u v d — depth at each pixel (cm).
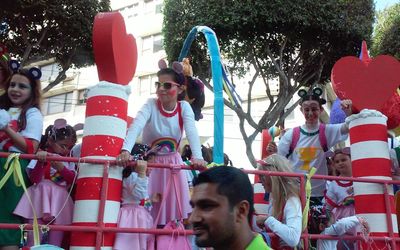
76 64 1389
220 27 1187
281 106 1298
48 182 397
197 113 559
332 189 520
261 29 1195
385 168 452
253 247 203
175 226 394
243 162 2091
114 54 394
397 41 1230
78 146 475
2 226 338
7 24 1273
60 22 1261
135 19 2503
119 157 372
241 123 1290
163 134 436
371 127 460
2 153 354
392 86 483
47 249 321
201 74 1296
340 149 539
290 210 390
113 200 369
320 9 1182
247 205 207
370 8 1262
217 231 199
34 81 435
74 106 2528
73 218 370
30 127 410
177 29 1243
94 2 1297
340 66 482
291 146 564
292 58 1346
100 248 344
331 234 420
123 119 394
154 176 427
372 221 435
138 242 371
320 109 568
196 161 393
